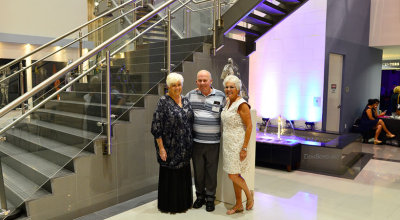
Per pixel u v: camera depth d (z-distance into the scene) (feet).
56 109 10.52
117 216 11.21
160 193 11.61
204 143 11.59
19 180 9.59
